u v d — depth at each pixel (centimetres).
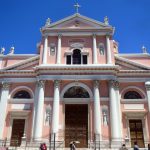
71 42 3497
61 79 3188
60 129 2973
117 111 3080
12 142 3058
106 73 3203
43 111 3067
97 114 3002
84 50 3431
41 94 3114
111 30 3531
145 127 3098
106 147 2834
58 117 3006
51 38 3531
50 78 3188
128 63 3425
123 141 2864
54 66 3203
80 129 3088
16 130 3133
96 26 3572
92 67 3192
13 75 3384
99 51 3434
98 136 2870
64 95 3238
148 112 3162
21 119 3191
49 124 3002
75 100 3188
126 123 3128
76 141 2902
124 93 3309
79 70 3212
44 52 3400
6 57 3619
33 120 3036
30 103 3238
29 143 2923
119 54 3603
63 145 2891
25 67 3459
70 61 3391
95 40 3466
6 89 3316
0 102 3234
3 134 3075
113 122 2953
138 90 3312
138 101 3234
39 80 3189
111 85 3147
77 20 3628
